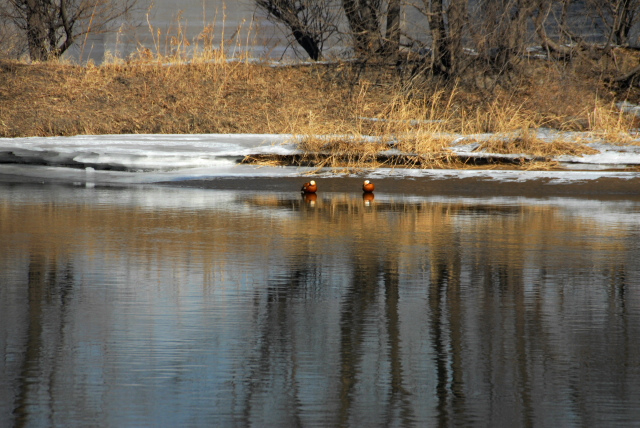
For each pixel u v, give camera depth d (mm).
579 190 57219
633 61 100875
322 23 105438
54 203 50875
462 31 93688
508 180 61844
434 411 17062
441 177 63625
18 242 37094
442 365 19891
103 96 97625
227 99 96750
